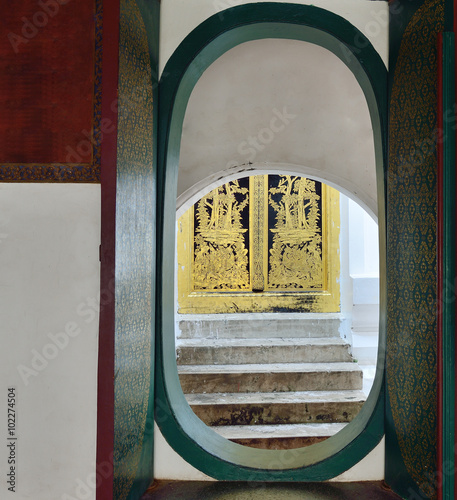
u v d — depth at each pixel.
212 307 5.75
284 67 3.25
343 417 4.59
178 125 2.28
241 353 5.22
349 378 4.93
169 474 2.14
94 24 1.72
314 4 2.12
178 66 2.13
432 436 1.76
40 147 1.73
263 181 5.85
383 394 2.17
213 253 5.80
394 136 2.06
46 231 1.73
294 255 5.85
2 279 1.74
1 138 1.73
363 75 2.19
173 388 2.28
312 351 5.31
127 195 1.76
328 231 5.81
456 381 1.71
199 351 5.18
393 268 2.07
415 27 1.89
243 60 3.23
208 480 2.13
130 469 1.83
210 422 4.50
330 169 3.35
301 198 5.86
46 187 1.73
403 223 1.98
